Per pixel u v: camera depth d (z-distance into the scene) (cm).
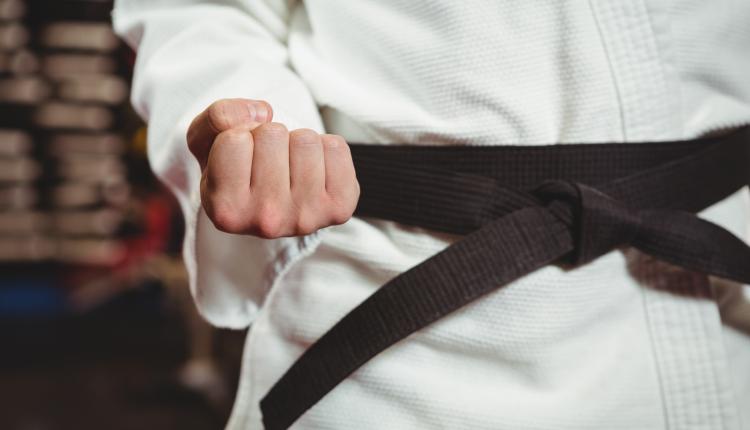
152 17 76
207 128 52
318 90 67
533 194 63
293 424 66
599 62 61
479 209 62
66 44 346
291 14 74
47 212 364
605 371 63
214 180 49
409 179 63
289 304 69
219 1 74
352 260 66
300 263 68
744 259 64
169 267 291
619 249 64
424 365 63
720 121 66
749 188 74
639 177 62
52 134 357
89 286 366
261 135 49
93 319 360
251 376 72
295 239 61
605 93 62
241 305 68
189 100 67
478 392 62
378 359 63
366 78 66
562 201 61
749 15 66
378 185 64
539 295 61
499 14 62
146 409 261
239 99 52
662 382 64
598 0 61
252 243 64
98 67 350
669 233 62
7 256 364
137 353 319
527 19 62
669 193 63
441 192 62
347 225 66
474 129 62
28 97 349
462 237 63
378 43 65
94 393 276
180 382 272
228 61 67
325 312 66
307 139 49
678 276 65
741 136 67
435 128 63
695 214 65
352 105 65
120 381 287
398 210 64
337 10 67
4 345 324
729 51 66
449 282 60
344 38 67
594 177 63
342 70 67
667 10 62
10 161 355
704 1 64
